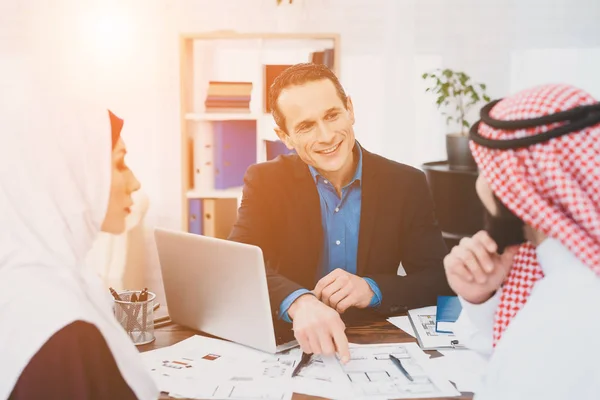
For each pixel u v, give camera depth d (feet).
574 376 2.59
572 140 2.66
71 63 14.26
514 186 2.81
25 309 3.34
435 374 4.25
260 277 4.56
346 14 14.64
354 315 5.67
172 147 14.80
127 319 4.87
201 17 14.62
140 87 14.65
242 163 11.79
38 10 13.96
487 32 14.42
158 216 14.88
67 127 4.08
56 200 3.84
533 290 2.94
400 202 6.51
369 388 4.04
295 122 6.16
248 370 4.37
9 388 3.17
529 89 2.98
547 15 14.21
